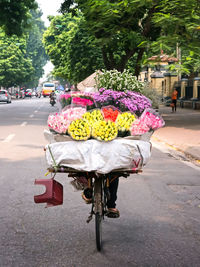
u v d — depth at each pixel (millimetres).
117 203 6336
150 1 17047
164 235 4938
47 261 4121
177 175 8562
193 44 16094
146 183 7762
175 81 43219
